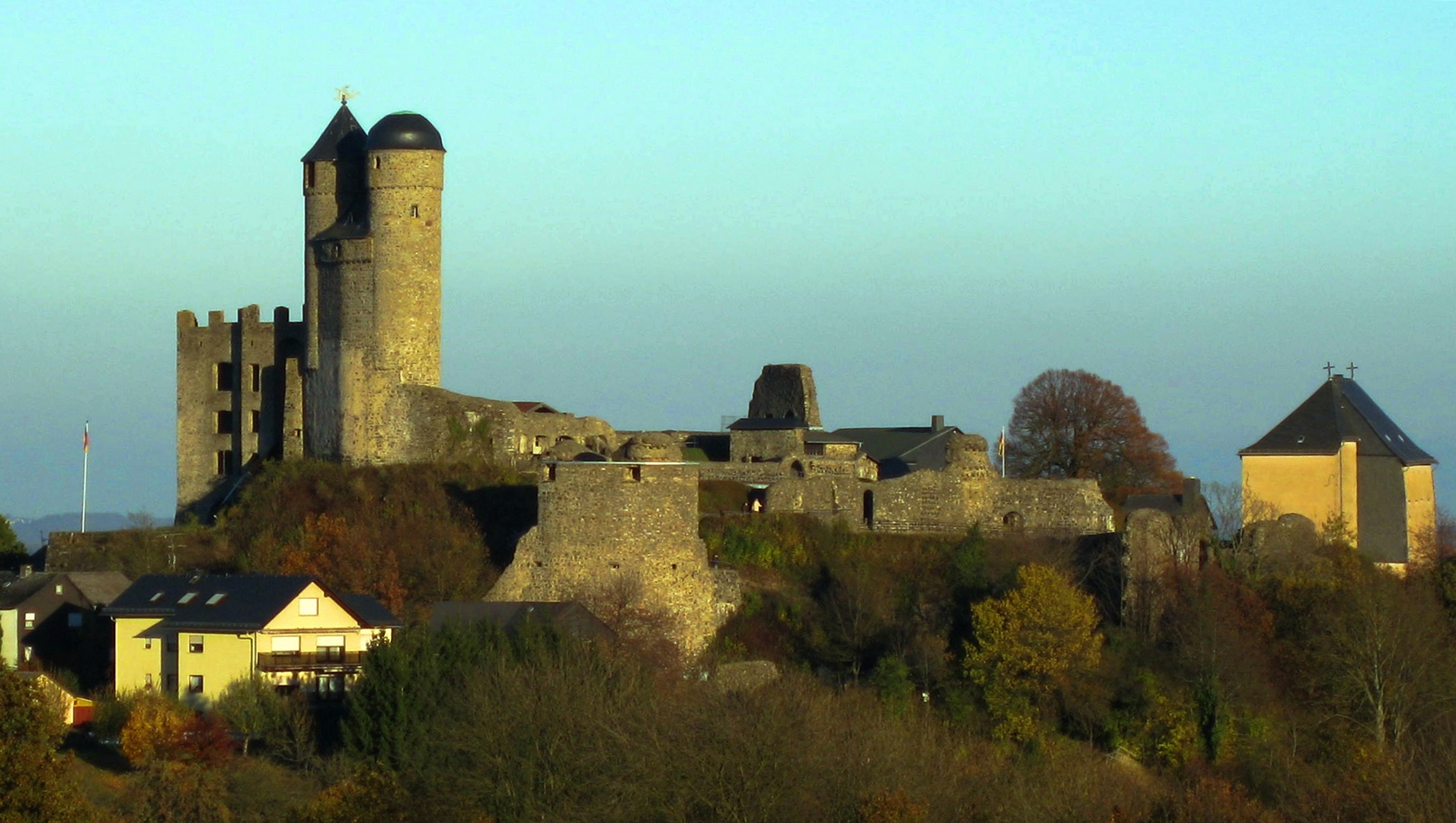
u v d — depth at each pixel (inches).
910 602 4456.2
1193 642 4224.9
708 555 4579.2
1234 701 4158.5
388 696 3651.6
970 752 3789.4
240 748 3890.3
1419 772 3476.9
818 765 3213.6
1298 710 4220.0
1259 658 4259.4
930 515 4822.8
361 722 3659.0
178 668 4269.2
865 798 3159.5
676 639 4296.3
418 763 3435.0
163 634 4279.0
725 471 5049.2
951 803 3265.3
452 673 3695.9
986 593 4407.0
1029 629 4148.6
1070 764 3799.2
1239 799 3609.7
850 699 3991.1
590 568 4298.7
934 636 4301.2
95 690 4389.8
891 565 4618.6
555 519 4335.6
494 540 4785.9
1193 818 3408.0
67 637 4783.5
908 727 3754.9
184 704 4136.3
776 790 3161.9
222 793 3540.8
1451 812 3272.6
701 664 4217.5
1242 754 4023.1
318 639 4271.7
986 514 4852.4
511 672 3486.7
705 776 3159.5
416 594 4542.3
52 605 4783.5
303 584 4306.1
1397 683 4146.2
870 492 4837.6
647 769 3176.7
